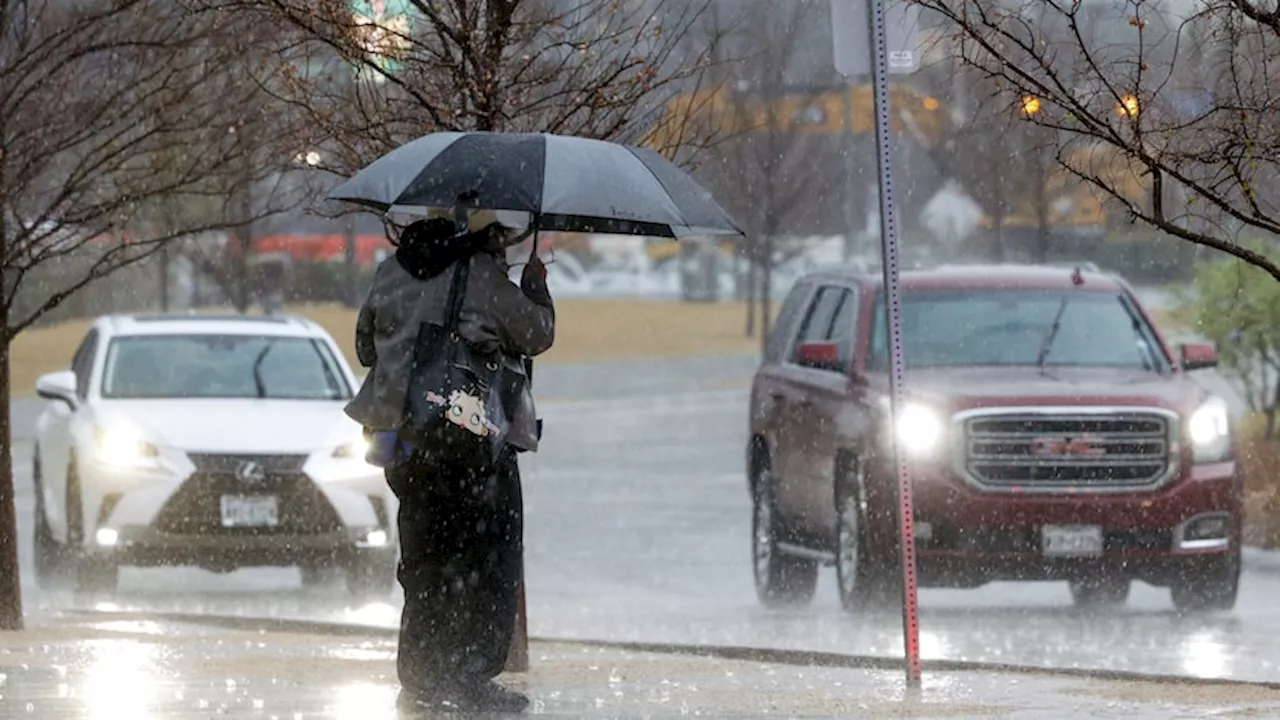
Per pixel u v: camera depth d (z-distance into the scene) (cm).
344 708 2400
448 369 2325
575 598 4644
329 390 4809
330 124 2956
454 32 2898
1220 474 4194
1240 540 4219
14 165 3372
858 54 2669
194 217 6450
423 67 2939
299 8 2858
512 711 2417
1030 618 4244
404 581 2428
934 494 4100
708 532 5934
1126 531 4134
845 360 4484
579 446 8962
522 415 2373
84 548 4438
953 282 4603
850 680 2823
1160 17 2503
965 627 4088
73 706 2359
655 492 7075
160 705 2384
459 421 2311
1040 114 2623
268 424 4519
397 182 2414
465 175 2384
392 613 4353
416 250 2362
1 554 3509
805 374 4638
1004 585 4916
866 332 4469
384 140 2962
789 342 4850
